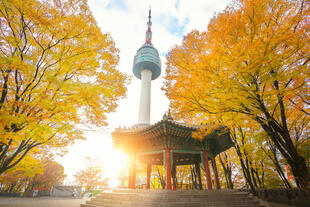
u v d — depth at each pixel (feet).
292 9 26.43
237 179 93.76
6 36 23.79
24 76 26.27
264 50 23.80
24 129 28.81
